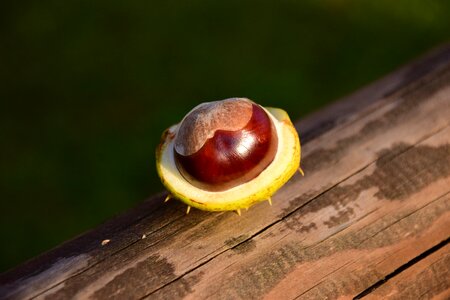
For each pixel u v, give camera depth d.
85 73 0.71
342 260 0.38
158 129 0.65
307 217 0.39
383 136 0.42
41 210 0.59
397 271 0.39
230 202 0.38
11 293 0.37
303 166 0.41
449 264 0.39
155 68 0.71
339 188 0.40
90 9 0.78
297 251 0.38
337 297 0.38
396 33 0.73
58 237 0.57
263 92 0.68
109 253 0.38
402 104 0.43
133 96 0.69
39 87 0.70
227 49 0.73
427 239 0.39
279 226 0.39
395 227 0.39
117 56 0.73
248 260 0.38
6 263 0.55
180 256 0.38
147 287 0.37
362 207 0.40
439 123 0.42
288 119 0.40
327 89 0.68
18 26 0.77
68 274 0.37
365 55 0.71
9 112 0.68
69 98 0.69
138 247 0.38
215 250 0.38
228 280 0.37
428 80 0.44
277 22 0.75
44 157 0.64
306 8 0.77
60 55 0.74
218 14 0.76
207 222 0.39
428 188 0.40
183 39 0.74
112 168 0.62
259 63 0.71
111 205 0.59
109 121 0.67
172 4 0.77
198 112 0.39
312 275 0.38
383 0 0.77
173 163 0.39
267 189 0.38
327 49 0.72
